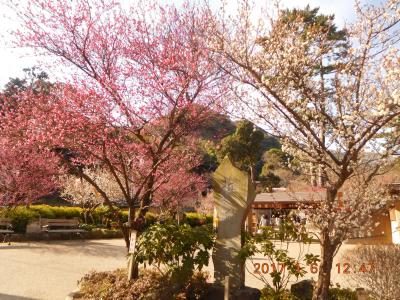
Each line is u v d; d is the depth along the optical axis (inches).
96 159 295.7
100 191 268.7
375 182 222.7
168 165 336.8
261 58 223.3
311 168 235.6
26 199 525.7
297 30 231.9
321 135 219.9
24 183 478.9
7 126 264.4
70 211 709.9
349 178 215.3
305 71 223.0
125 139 283.9
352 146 197.8
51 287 272.2
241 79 227.8
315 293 205.0
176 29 283.7
